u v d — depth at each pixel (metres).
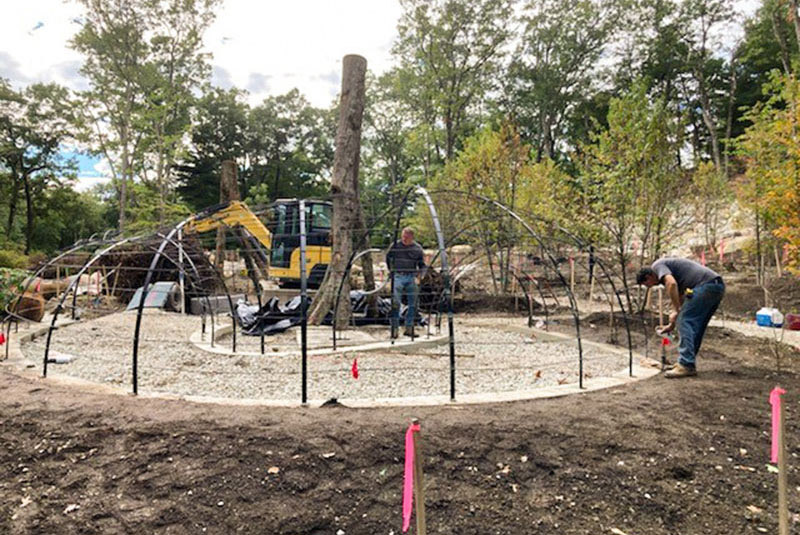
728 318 9.98
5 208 39.59
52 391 3.94
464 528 2.28
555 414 3.53
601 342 7.41
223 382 5.17
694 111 34.78
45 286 11.66
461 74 27.83
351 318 9.14
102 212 46.38
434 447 2.94
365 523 2.30
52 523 2.26
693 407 3.81
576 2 30.03
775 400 2.01
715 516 2.42
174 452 2.82
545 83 32.84
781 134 8.61
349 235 9.06
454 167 17.53
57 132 35.94
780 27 26.53
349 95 9.16
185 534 2.20
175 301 12.14
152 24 23.12
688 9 30.45
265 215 12.62
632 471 2.79
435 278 11.38
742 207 11.91
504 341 7.99
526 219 10.99
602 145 9.49
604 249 11.05
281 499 2.44
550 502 2.50
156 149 23.94
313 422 3.23
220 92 44.19
